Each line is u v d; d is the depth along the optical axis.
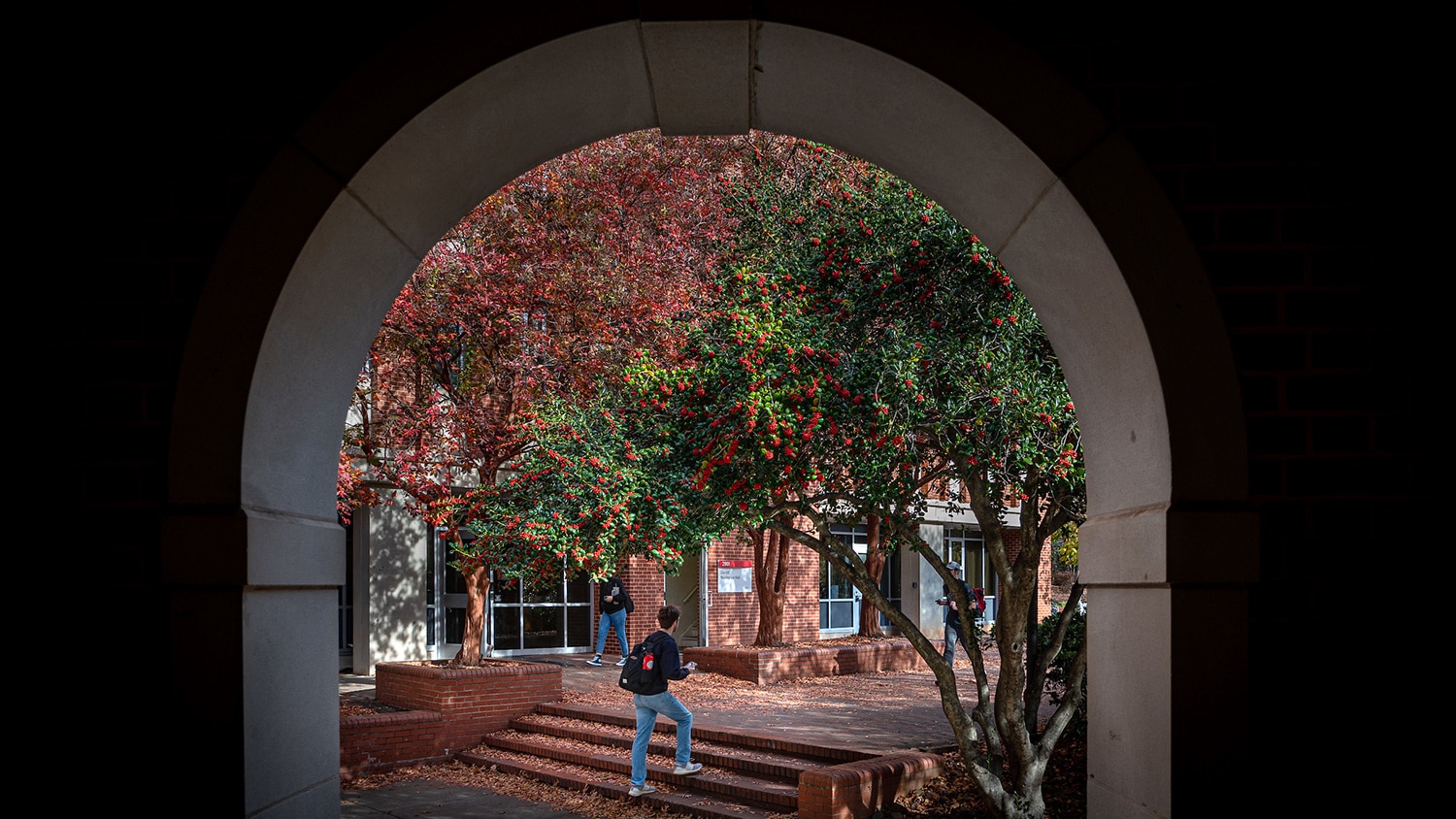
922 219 7.85
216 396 3.26
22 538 3.23
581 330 12.11
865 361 7.63
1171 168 3.31
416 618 16.61
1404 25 3.31
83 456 3.27
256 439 3.36
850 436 7.52
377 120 3.36
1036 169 3.40
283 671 3.52
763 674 15.84
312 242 3.35
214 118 3.39
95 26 3.41
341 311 3.83
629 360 11.41
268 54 3.40
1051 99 3.32
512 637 17.95
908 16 3.33
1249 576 3.11
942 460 8.81
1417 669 3.13
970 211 4.14
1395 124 3.29
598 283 11.81
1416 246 3.26
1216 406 3.21
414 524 16.67
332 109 3.36
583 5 3.36
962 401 7.48
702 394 7.93
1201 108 3.32
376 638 16.16
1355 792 3.11
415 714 12.20
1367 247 3.27
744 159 12.38
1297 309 3.26
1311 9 3.33
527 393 12.00
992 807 8.44
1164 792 3.19
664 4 3.29
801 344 7.48
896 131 3.87
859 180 9.09
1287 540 3.18
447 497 12.32
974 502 8.48
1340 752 3.12
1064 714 8.55
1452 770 3.11
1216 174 3.30
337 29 3.40
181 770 3.14
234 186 3.37
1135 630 3.48
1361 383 3.23
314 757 3.82
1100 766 3.90
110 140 3.38
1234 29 3.34
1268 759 3.12
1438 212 3.27
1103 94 3.33
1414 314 3.25
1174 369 3.24
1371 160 3.29
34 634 3.19
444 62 3.37
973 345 7.61
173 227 3.36
